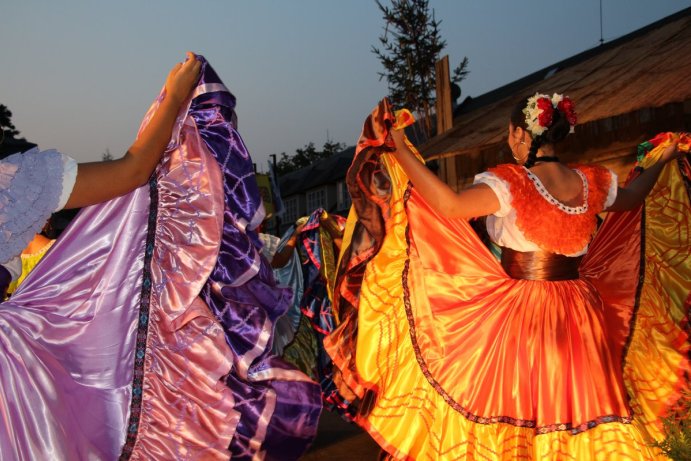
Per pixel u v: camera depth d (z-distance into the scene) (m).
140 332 2.24
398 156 2.52
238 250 2.51
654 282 3.14
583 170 2.69
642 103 5.56
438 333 2.74
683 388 2.96
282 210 7.78
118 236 2.27
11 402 1.80
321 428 4.70
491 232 2.66
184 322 2.29
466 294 2.71
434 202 2.43
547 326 2.48
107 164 1.85
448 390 2.65
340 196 22.17
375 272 2.96
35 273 2.13
